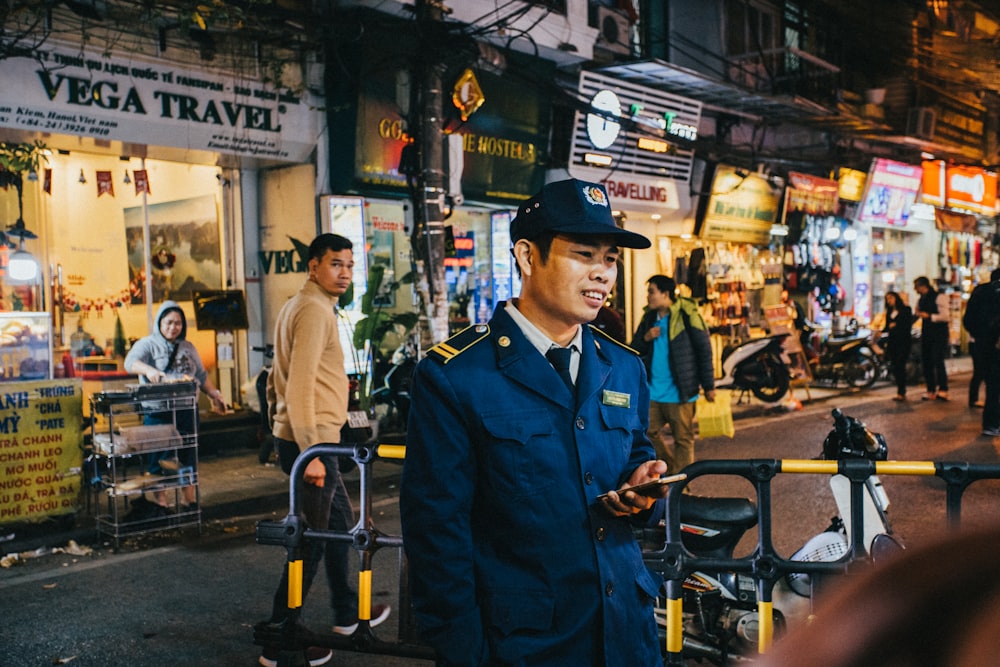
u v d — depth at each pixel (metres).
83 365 10.96
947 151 20.58
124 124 8.80
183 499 7.72
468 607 2.09
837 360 15.93
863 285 20.48
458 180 11.00
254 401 10.10
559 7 12.42
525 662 2.06
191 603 5.46
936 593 0.54
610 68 13.13
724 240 16.03
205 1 8.46
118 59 8.69
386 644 3.70
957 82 20.95
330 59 10.38
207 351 11.26
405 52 10.61
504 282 12.88
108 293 11.48
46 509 6.77
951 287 23.36
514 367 2.18
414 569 2.15
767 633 3.42
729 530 4.29
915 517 7.08
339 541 3.76
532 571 2.11
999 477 3.36
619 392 2.28
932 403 14.02
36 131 8.30
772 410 13.46
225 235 10.96
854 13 18.45
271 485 8.58
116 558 6.47
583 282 2.19
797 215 18.08
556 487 2.12
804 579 4.18
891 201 19.50
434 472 2.14
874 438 4.32
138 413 6.95
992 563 0.55
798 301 18.48
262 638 3.82
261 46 9.78
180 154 9.83
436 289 9.02
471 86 11.07
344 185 10.52
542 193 2.22
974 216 23.75
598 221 2.15
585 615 2.10
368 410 9.92
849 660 0.54
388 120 10.70
